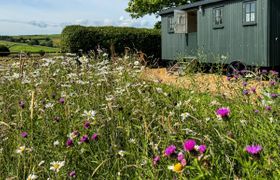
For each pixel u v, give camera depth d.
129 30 21.92
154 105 4.20
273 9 13.23
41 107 4.36
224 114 3.10
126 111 4.20
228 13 15.12
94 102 4.62
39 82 5.87
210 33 16.33
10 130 3.65
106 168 3.15
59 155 3.21
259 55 13.48
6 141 3.62
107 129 3.51
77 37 20.30
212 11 16.17
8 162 3.28
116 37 21.41
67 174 3.00
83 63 7.22
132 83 5.62
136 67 6.90
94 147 3.50
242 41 14.35
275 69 13.70
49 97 4.95
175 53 19.81
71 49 20.33
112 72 6.29
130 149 3.38
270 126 3.32
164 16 20.81
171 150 2.63
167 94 4.75
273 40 13.26
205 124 3.33
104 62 7.47
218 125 3.34
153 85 5.76
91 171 3.20
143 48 22.44
